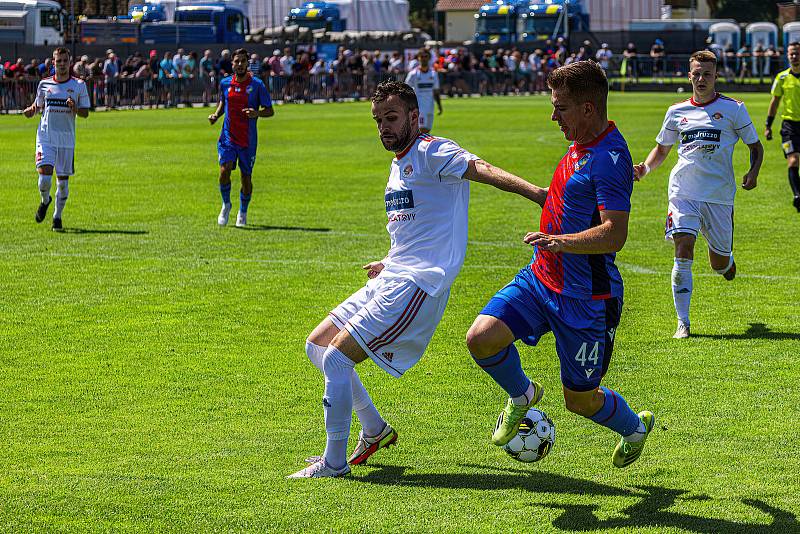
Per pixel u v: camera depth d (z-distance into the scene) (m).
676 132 23.59
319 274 28.95
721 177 23.19
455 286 27.56
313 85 131.88
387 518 13.12
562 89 13.17
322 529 12.77
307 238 34.75
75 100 36.25
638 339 22.27
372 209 41.53
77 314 24.36
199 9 138.12
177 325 23.34
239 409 17.62
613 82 147.50
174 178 51.94
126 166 57.47
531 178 51.75
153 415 17.28
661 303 25.67
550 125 88.00
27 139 74.38
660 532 12.72
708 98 23.30
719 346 21.64
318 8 160.75
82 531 12.73
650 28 161.25
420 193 14.43
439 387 18.92
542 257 13.77
